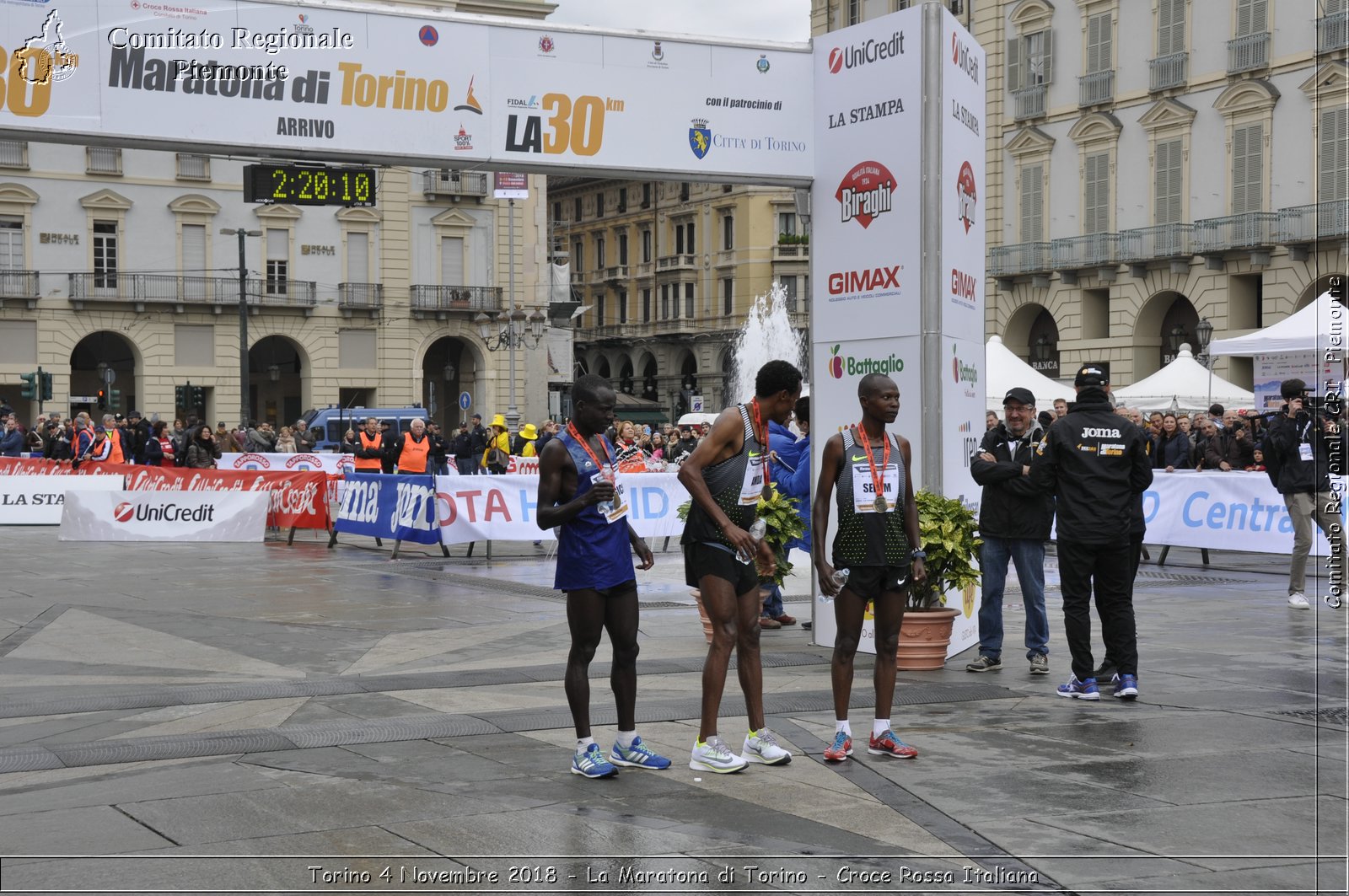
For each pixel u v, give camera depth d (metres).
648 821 5.36
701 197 72.88
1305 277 35.31
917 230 9.51
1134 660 8.02
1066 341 42.41
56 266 47.00
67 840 5.07
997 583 9.05
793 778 6.08
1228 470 17.20
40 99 8.54
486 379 53.19
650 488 18.80
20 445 26.97
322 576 14.84
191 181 48.78
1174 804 5.61
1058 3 42.09
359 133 9.20
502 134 9.47
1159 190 39.25
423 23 9.28
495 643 10.12
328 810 5.48
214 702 7.89
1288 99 35.69
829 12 50.28
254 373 53.47
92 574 14.98
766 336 68.00
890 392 6.46
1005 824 5.33
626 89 9.72
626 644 6.22
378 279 51.69
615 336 78.88
